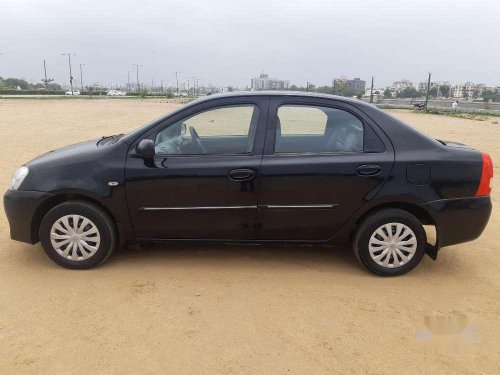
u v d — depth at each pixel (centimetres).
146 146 410
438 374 300
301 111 434
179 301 383
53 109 3225
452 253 506
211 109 438
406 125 434
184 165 420
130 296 389
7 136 1435
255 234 438
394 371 302
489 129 2233
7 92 8506
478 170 425
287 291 405
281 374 296
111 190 421
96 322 349
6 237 520
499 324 361
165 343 325
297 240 442
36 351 312
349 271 448
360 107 434
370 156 421
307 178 419
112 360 305
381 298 397
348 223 431
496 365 311
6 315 356
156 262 457
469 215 428
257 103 437
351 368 304
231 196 423
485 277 445
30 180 429
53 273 430
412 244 432
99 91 10938
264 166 420
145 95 8631
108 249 435
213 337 333
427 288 418
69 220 430
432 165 420
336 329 348
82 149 450
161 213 429
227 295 395
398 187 420
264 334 339
